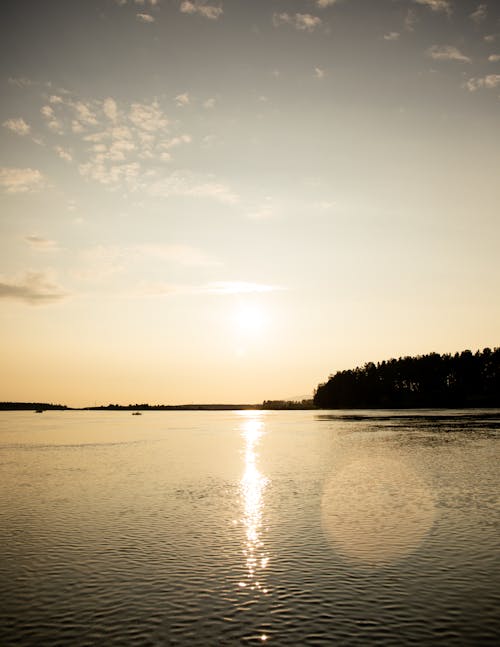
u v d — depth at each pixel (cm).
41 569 2038
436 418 13700
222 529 2612
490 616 1582
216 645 1422
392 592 1772
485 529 2545
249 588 1820
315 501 3288
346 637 1459
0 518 2903
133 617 1599
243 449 6925
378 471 4559
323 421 14712
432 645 1411
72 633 1499
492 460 5181
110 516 2928
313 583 1862
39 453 6725
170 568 2038
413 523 2677
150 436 10156
